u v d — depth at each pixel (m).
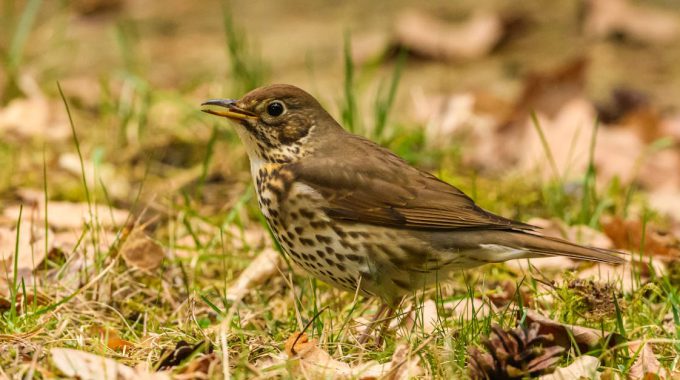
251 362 8.55
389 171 9.97
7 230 11.23
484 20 19.16
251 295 10.64
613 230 11.74
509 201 13.38
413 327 8.85
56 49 18.56
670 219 13.27
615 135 15.12
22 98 16.08
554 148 14.96
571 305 9.39
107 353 8.66
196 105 15.67
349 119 13.62
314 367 8.30
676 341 8.58
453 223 9.68
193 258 11.02
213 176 14.02
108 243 10.98
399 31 18.78
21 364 8.17
